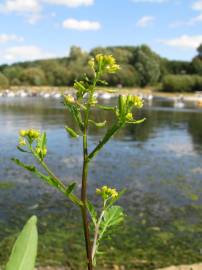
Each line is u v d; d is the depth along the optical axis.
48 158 16.86
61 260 7.42
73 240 8.27
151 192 12.20
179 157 17.88
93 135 23.95
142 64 92.62
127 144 21.11
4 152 17.73
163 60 103.75
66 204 10.55
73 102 1.64
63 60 100.69
